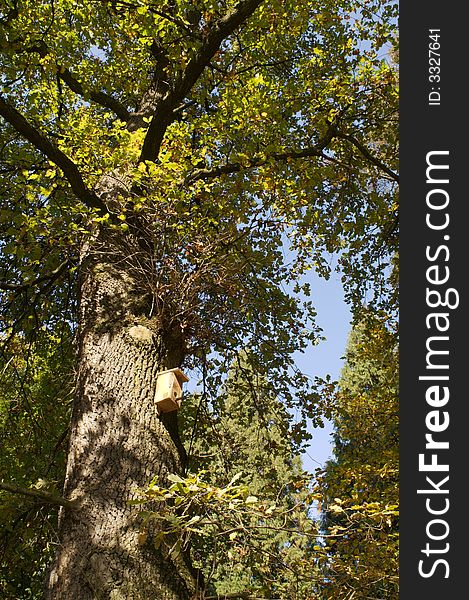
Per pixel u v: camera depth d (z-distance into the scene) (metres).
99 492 3.80
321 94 6.64
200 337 5.19
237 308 5.60
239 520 3.51
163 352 4.72
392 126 8.15
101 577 3.43
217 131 5.39
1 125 6.96
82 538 3.62
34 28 6.08
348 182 7.88
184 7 5.13
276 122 5.44
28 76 5.93
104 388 4.31
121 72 7.51
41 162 5.38
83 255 5.39
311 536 3.68
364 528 3.95
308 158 6.91
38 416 7.51
